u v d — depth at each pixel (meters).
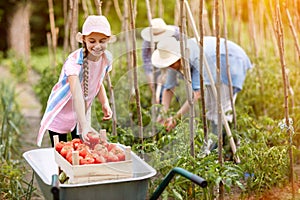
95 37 3.95
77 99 3.99
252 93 6.61
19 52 16.00
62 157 3.82
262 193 4.59
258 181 4.52
